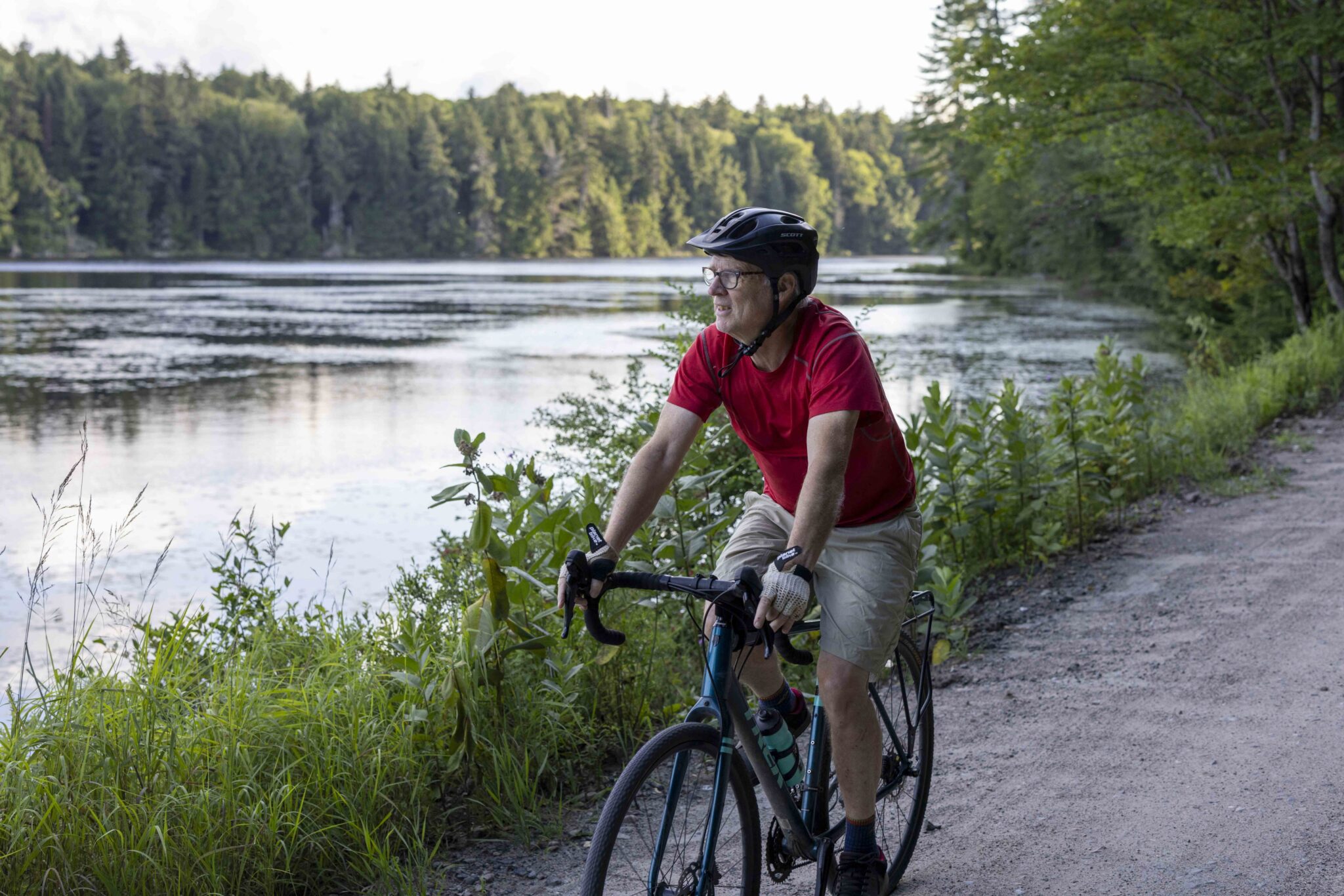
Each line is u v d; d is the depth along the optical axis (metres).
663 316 43.59
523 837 3.76
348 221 175.38
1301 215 17.75
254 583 8.64
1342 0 14.90
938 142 80.06
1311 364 13.81
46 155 157.00
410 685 3.93
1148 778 4.04
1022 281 66.38
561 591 2.66
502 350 29.84
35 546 10.04
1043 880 3.39
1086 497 7.88
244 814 3.40
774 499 3.08
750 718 2.94
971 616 6.24
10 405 19.48
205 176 164.00
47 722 3.48
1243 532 7.55
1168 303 26.06
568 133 194.12
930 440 7.03
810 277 2.76
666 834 2.59
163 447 15.39
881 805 3.35
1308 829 3.57
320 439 15.96
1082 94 16.42
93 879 3.14
